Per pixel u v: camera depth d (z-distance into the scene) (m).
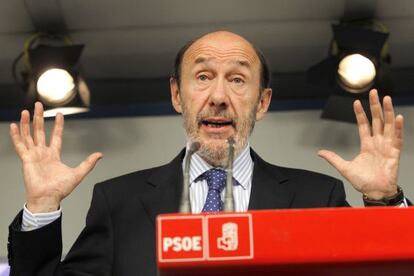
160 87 9.84
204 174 4.97
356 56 8.55
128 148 9.50
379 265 2.72
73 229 9.09
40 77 8.58
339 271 2.75
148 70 9.73
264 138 9.46
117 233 4.71
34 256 4.40
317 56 9.55
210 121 5.05
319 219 2.72
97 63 9.55
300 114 9.58
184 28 8.91
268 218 2.71
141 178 5.05
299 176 5.03
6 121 9.85
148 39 9.09
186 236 2.70
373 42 8.56
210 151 4.95
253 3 8.52
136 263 4.54
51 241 4.43
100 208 4.85
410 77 9.72
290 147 9.41
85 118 9.67
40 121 4.74
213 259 2.69
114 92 9.84
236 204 4.88
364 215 2.72
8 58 9.33
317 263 2.70
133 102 9.81
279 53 9.51
